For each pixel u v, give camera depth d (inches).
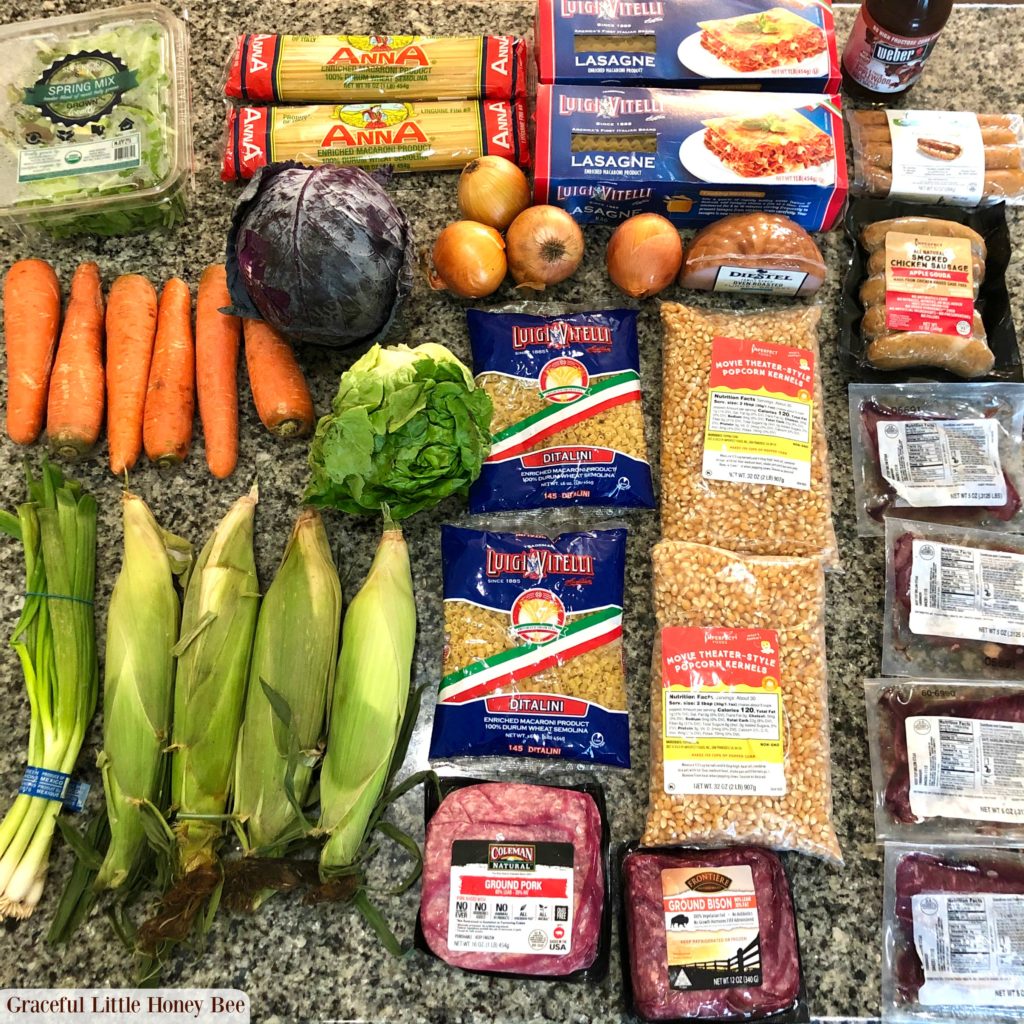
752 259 44.3
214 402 44.1
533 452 43.7
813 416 44.2
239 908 36.5
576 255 44.4
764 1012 35.9
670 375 45.3
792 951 36.7
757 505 43.1
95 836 38.1
